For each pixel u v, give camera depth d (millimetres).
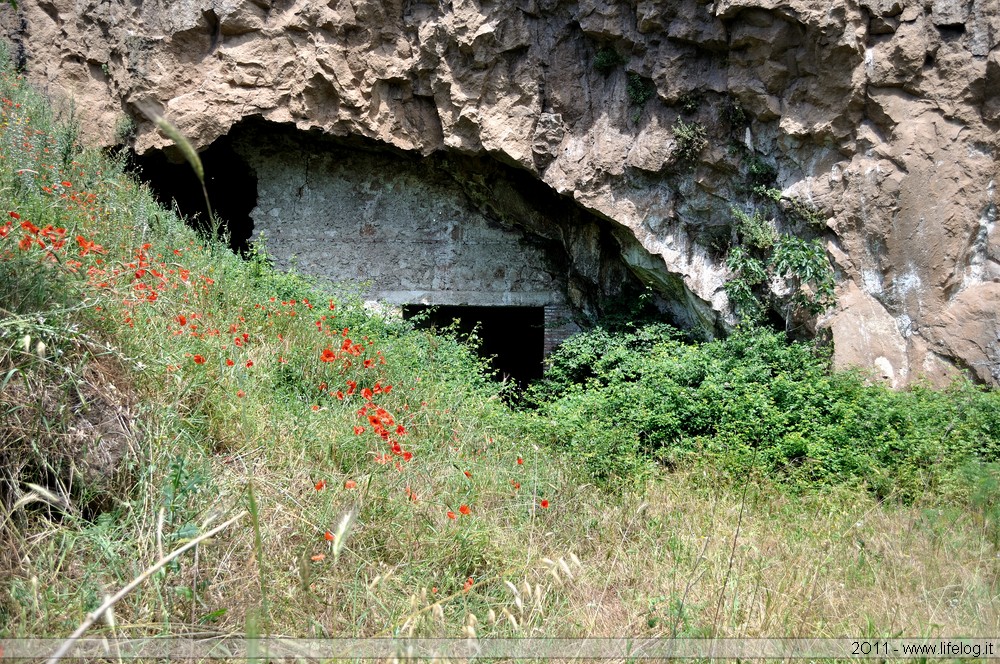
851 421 7352
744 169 10133
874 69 9133
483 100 11141
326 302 10305
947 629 3801
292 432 5031
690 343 10930
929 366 8766
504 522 4832
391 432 5383
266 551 3816
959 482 5980
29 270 4160
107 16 12000
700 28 9812
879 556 4711
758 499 5941
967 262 8859
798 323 9539
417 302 12500
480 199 12414
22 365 3637
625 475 6191
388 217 12625
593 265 11844
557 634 3631
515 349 15641
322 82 11539
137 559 3428
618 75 10742
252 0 11516
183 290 6773
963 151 8852
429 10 11156
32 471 3525
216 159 13055
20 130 8266
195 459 4238
